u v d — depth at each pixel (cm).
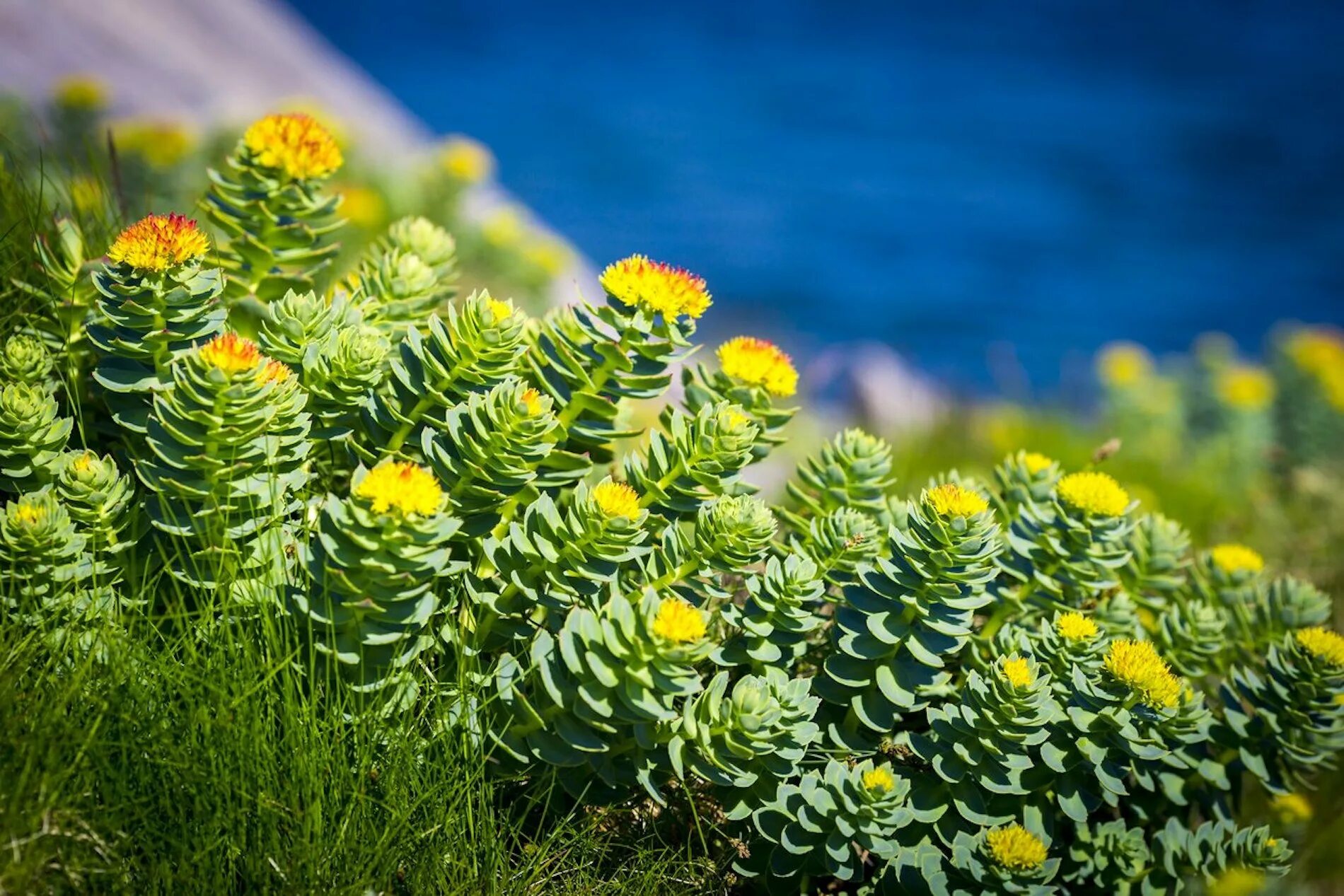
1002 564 78
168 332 71
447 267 81
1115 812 78
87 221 85
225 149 123
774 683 71
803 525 78
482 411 71
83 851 67
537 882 71
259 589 70
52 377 75
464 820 71
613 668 69
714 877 73
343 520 68
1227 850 75
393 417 73
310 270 78
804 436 153
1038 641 75
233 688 69
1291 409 140
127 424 71
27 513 69
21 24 168
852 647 73
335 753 69
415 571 69
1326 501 123
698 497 74
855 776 71
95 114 114
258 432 69
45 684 68
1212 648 81
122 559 72
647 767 71
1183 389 159
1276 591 84
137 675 69
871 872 75
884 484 79
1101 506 77
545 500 71
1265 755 78
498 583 73
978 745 73
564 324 75
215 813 68
